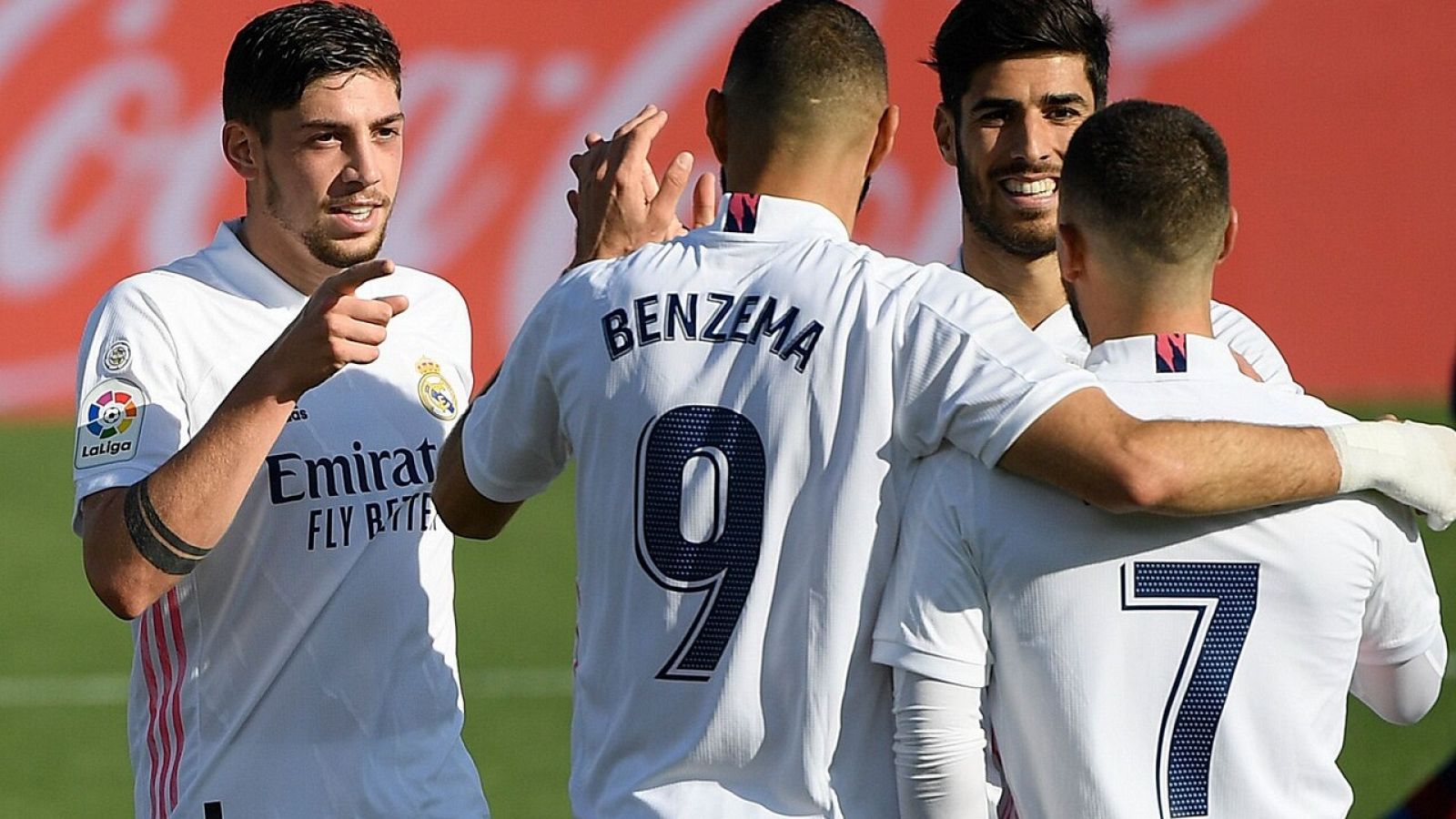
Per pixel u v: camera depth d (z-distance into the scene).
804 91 9.74
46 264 42.34
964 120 13.05
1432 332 45.00
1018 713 9.35
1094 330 9.73
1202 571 9.12
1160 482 8.76
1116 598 9.14
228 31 43.06
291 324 10.66
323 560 11.74
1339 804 9.38
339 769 11.72
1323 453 9.05
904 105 43.91
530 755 24.42
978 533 9.21
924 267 9.77
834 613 9.41
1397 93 45.62
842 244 9.77
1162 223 9.20
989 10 12.82
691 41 44.78
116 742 25.25
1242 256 44.91
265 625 11.68
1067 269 9.69
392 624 11.94
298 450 11.75
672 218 10.73
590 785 9.79
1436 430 9.45
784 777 9.48
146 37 42.62
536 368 10.03
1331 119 45.47
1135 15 45.44
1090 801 9.18
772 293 9.60
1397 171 45.47
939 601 9.24
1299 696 9.22
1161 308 9.45
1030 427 9.02
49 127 42.25
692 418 9.52
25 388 42.38
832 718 9.43
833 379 9.43
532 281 43.66
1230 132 45.31
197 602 11.66
